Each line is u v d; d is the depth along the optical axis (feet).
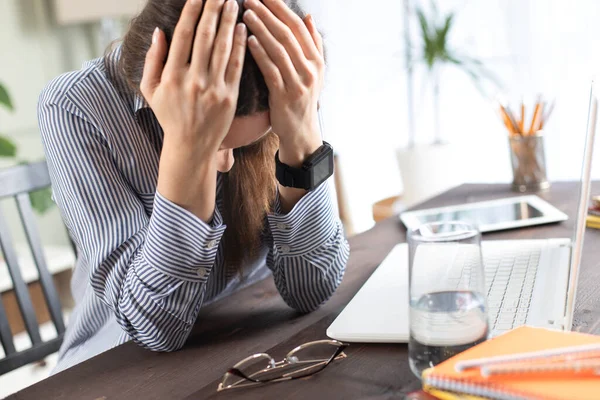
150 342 3.00
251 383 2.53
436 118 9.68
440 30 9.36
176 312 2.99
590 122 2.65
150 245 3.01
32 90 10.39
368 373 2.51
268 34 2.73
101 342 3.75
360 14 10.73
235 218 3.66
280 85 2.84
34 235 4.46
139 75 3.05
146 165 3.57
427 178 9.09
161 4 2.89
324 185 3.38
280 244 3.33
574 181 5.63
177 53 2.68
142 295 3.01
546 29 9.09
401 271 3.60
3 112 10.05
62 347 4.09
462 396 2.06
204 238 2.99
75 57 10.88
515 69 9.39
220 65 2.66
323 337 2.93
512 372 2.03
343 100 11.14
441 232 2.43
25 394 2.70
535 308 2.93
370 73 10.82
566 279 3.27
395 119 10.74
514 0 9.27
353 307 3.14
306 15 3.06
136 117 3.54
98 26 11.07
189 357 2.92
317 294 3.36
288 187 3.30
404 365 2.55
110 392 2.64
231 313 3.45
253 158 3.52
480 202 5.17
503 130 9.75
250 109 2.83
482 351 2.24
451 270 2.31
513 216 4.60
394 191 10.92
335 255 3.40
